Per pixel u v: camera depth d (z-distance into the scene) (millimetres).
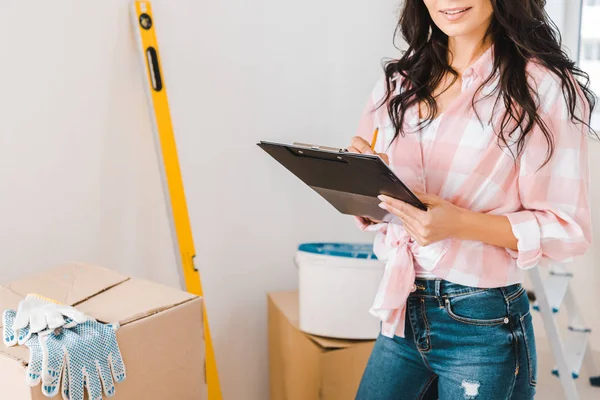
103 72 2039
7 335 1424
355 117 2486
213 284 2355
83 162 2043
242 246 2389
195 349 1628
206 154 2264
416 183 1490
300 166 1426
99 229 2102
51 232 2014
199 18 2170
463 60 1494
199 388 1652
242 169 2340
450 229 1358
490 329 1422
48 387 1346
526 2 1379
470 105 1420
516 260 1439
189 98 2203
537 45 1417
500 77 1396
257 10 2256
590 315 2848
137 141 2133
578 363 2420
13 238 1950
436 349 1486
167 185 2096
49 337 1396
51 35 1933
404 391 1578
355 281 2051
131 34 2070
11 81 1889
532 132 1382
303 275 2111
